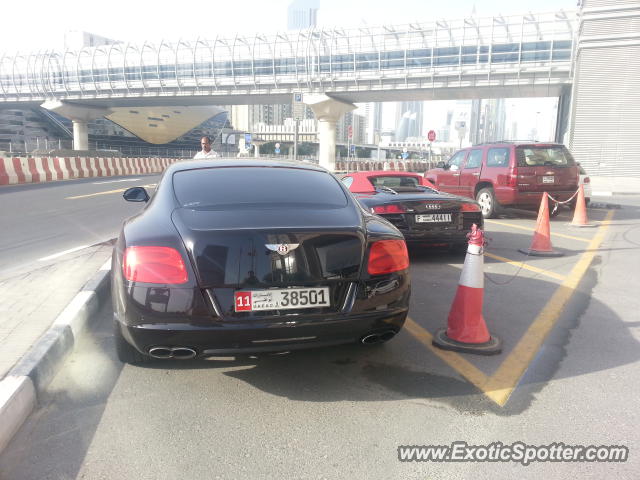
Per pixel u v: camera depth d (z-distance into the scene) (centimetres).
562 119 4275
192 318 254
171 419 250
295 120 2225
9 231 844
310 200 311
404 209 605
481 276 350
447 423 247
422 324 400
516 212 1232
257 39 5447
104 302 447
